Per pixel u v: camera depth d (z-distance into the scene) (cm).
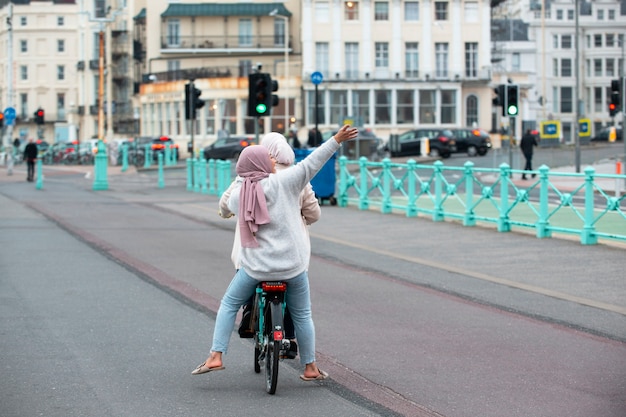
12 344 945
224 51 8350
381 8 7538
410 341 975
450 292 1277
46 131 10562
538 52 11006
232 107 7669
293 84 7575
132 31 9362
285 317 812
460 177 2111
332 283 1351
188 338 983
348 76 7519
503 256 1605
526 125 8112
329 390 788
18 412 716
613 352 932
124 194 3338
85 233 1938
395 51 7525
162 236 1914
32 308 1134
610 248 1666
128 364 870
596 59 11088
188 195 3297
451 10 7538
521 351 934
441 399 760
